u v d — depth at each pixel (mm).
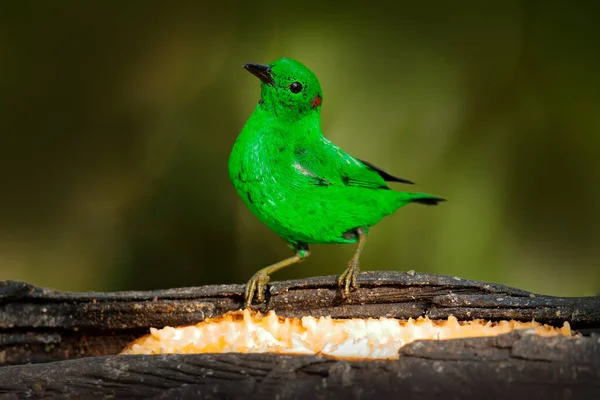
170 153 12586
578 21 11875
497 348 4492
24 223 12555
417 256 11789
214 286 6680
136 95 12922
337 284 6422
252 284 6547
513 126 11938
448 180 11867
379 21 12250
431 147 11898
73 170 12812
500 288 5945
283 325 5938
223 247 12297
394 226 11867
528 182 11859
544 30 11977
